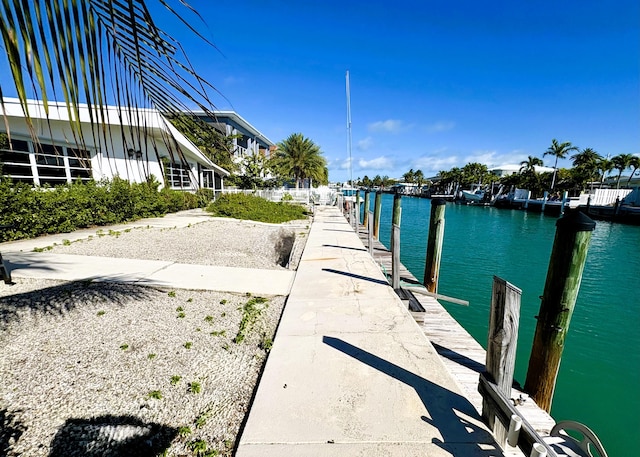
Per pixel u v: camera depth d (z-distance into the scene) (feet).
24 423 6.14
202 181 51.72
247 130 88.12
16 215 21.36
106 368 8.02
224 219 37.73
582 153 128.26
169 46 3.15
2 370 7.63
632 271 33.01
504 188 165.89
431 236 17.29
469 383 8.29
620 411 11.32
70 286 13.17
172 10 2.95
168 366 8.31
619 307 22.24
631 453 9.67
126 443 5.74
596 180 125.70
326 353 8.87
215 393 7.41
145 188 35.63
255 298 13.35
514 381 8.93
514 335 5.80
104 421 6.37
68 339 9.17
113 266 16.40
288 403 6.82
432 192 255.50
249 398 7.26
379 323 10.85
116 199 30.58
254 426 6.18
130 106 3.50
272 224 37.52
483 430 6.05
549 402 8.13
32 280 13.67
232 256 20.49
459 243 46.60
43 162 28.94
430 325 12.03
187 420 6.57
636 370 14.05
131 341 9.33
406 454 5.52
